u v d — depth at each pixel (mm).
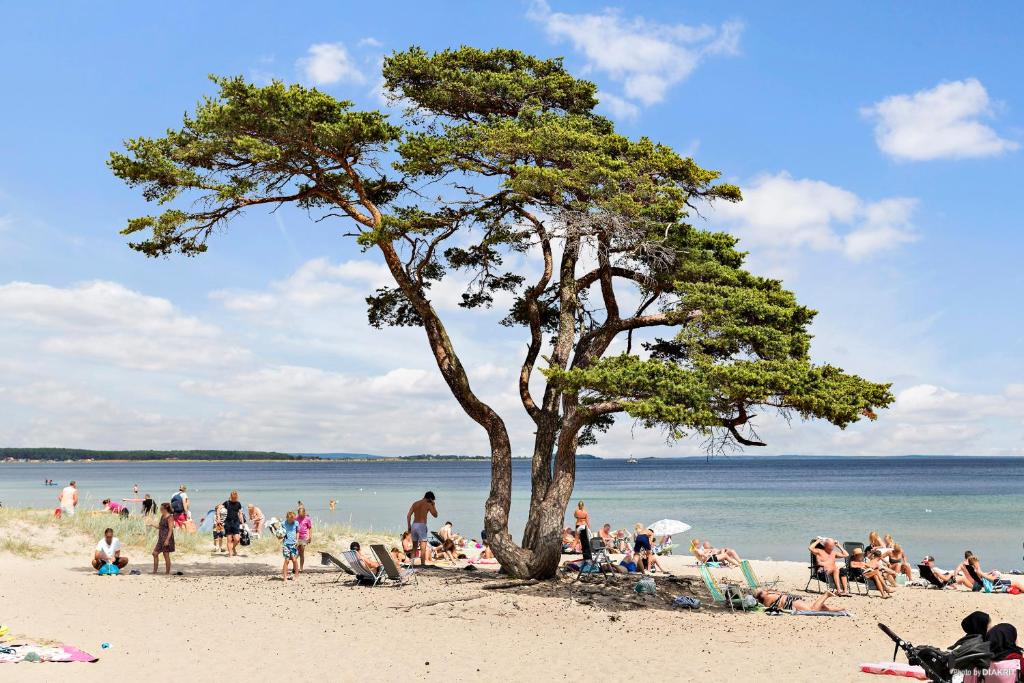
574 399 18188
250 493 86438
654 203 18750
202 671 10219
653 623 14438
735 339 17125
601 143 18391
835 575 19172
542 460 19844
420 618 14398
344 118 16906
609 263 19641
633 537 29734
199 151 17297
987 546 36531
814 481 127250
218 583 18328
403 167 17891
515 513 62219
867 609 16938
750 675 10594
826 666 11172
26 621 13219
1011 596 19562
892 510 58938
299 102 16719
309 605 15586
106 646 11453
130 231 17516
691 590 18234
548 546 18500
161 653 11203
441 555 24344
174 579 18859
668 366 16078
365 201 18859
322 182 18875
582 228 17422
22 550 21641
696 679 10344
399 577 18422
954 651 8609
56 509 25641
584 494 86438
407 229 17969
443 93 18938
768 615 15656
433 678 10172
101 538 23875
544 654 11742
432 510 22609
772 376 15219
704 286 17922
